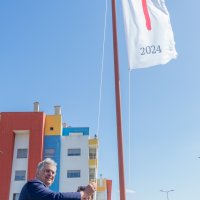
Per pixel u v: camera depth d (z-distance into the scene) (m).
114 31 11.05
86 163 53.50
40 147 52.88
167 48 10.69
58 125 55.34
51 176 4.18
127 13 10.97
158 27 10.85
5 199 50.31
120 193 9.23
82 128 56.38
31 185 3.92
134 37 10.74
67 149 54.41
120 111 10.05
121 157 9.55
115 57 10.75
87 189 3.95
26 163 52.84
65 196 3.82
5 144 53.00
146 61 10.52
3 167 51.88
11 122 54.12
